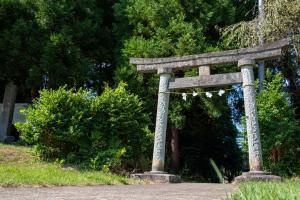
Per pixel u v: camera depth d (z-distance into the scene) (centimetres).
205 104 1416
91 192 548
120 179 859
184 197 495
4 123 1545
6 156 980
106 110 1043
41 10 1502
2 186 588
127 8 1557
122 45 1602
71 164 980
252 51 988
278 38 1270
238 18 1672
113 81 1711
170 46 1422
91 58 1688
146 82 1470
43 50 1481
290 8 1241
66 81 1533
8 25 1552
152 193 566
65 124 999
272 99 1199
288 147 1179
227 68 1409
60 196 471
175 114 1398
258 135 948
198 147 1769
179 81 1062
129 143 1072
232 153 1833
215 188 723
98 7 1753
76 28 1550
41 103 1047
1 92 1806
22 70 1567
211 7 1495
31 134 1005
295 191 240
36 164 943
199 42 1420
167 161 1546
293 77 1590
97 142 1009
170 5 1488
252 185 292
